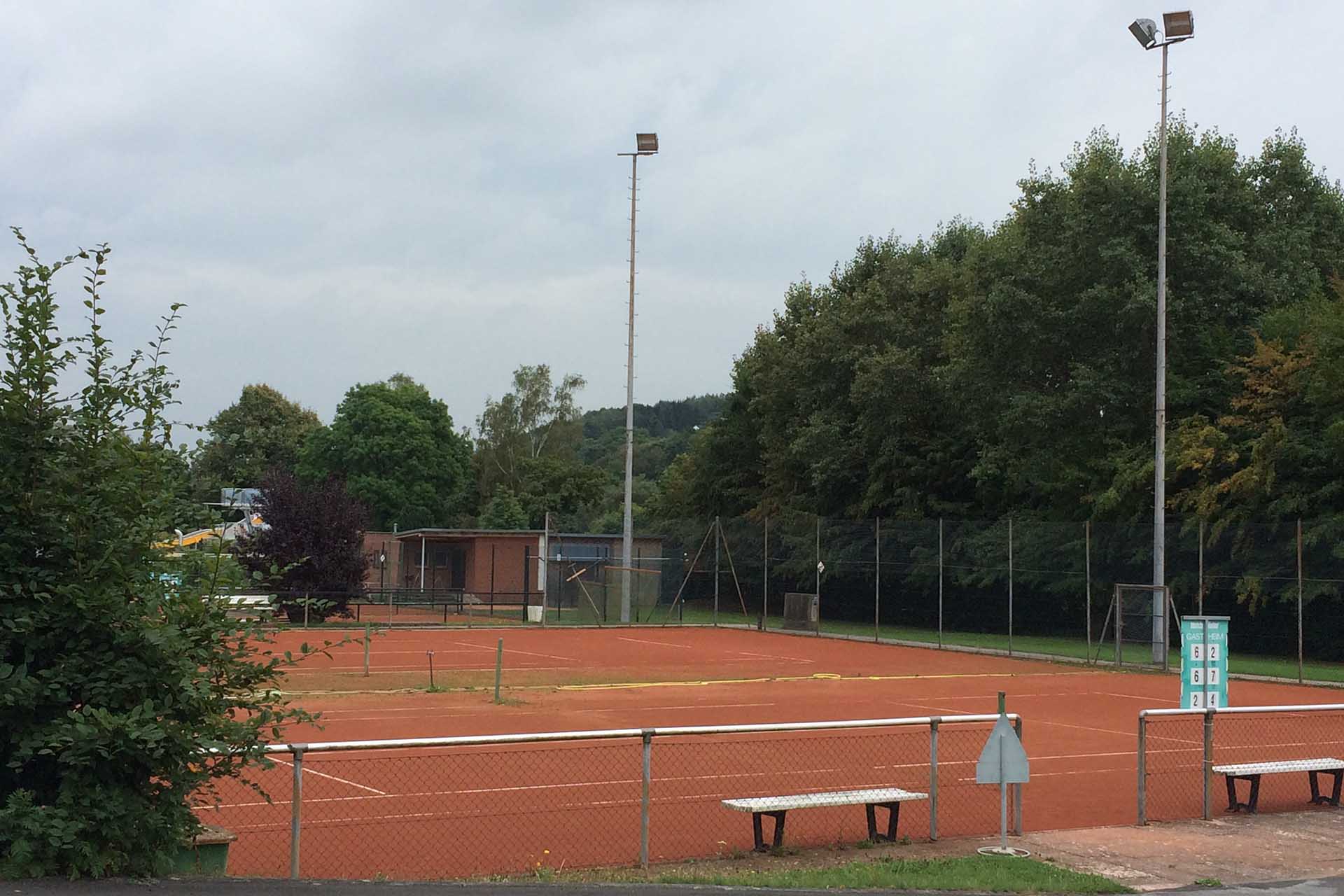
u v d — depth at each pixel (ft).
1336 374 115.96
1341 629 108.06
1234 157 144.66
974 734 59.72
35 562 25.85
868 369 176.96
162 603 25.67
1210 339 133.49
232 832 36.35
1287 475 118.21
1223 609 117.29
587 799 42.52
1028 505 158.71
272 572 27.76
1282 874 33.78
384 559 188.34
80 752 24.38
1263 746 58.95
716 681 92.53
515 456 325.21
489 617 168.14
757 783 45.80
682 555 172.86
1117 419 138.00
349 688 82.28
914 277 185.16
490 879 30.86
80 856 24.95
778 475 201.26
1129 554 122.01
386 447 289.53
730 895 29.12
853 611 151.84
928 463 173.68
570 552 205.98
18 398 25.46
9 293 25.49
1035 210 144.87
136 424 26.58
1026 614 132.46
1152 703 79.87
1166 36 104.78
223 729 26.17
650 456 485.56
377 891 27.61
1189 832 39.42
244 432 320.50
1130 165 141.49
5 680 24.47
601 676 95.20
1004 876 32.24
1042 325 139.95
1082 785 48.52
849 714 71.51
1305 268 141.08
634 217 165.27
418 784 44.60
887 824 40.40
